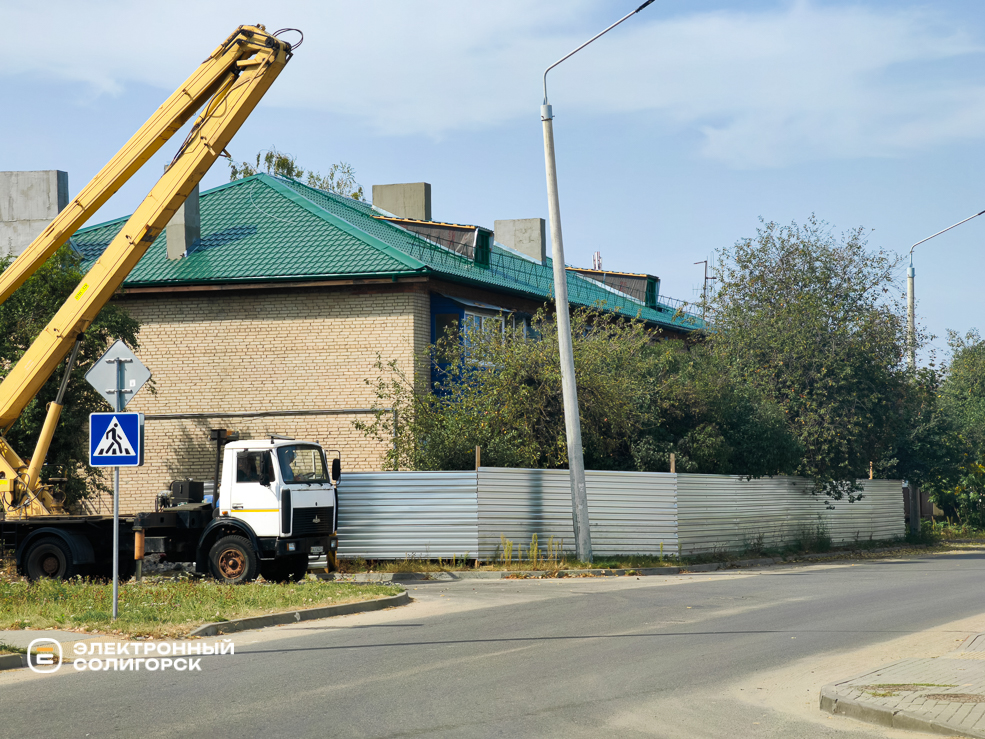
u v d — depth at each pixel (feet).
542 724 24.49
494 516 70.49
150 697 27.32
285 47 61.21
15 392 60.18
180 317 91.56
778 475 92.68
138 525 60.49
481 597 54.13
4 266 76.95
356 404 87.66
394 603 50.26
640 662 33.35
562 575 67.56
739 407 90.07
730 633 40.11
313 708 25.96
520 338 81.66
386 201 125.08
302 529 60.18
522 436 77.10
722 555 81.97
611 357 85.87
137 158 60.23
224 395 90.27
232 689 28.45
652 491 78.54
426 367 87.76
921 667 31.63
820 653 35.50
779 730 24.52
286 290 89.61
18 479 60.39
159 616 41.32
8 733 23.25
